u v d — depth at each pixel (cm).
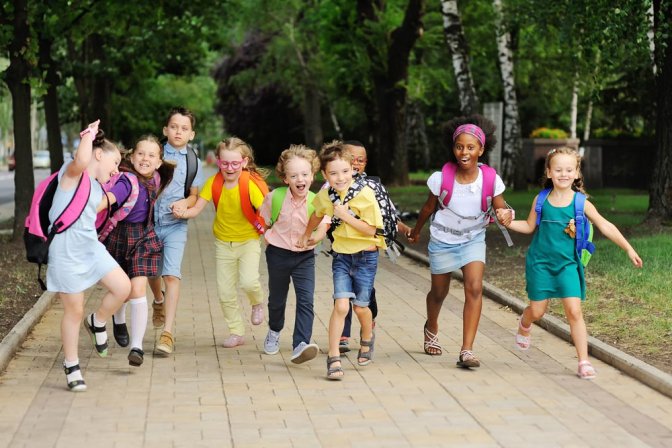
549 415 706
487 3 3512
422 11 3441
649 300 1122
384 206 848
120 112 5197
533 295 850
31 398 748
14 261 1578
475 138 841
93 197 786
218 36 3462
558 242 838
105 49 3222
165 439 645
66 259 771
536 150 3747
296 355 834
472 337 856
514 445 635
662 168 1877
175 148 931
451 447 630
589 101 4019
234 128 6462
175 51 3167
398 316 1123
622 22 1670
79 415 702
